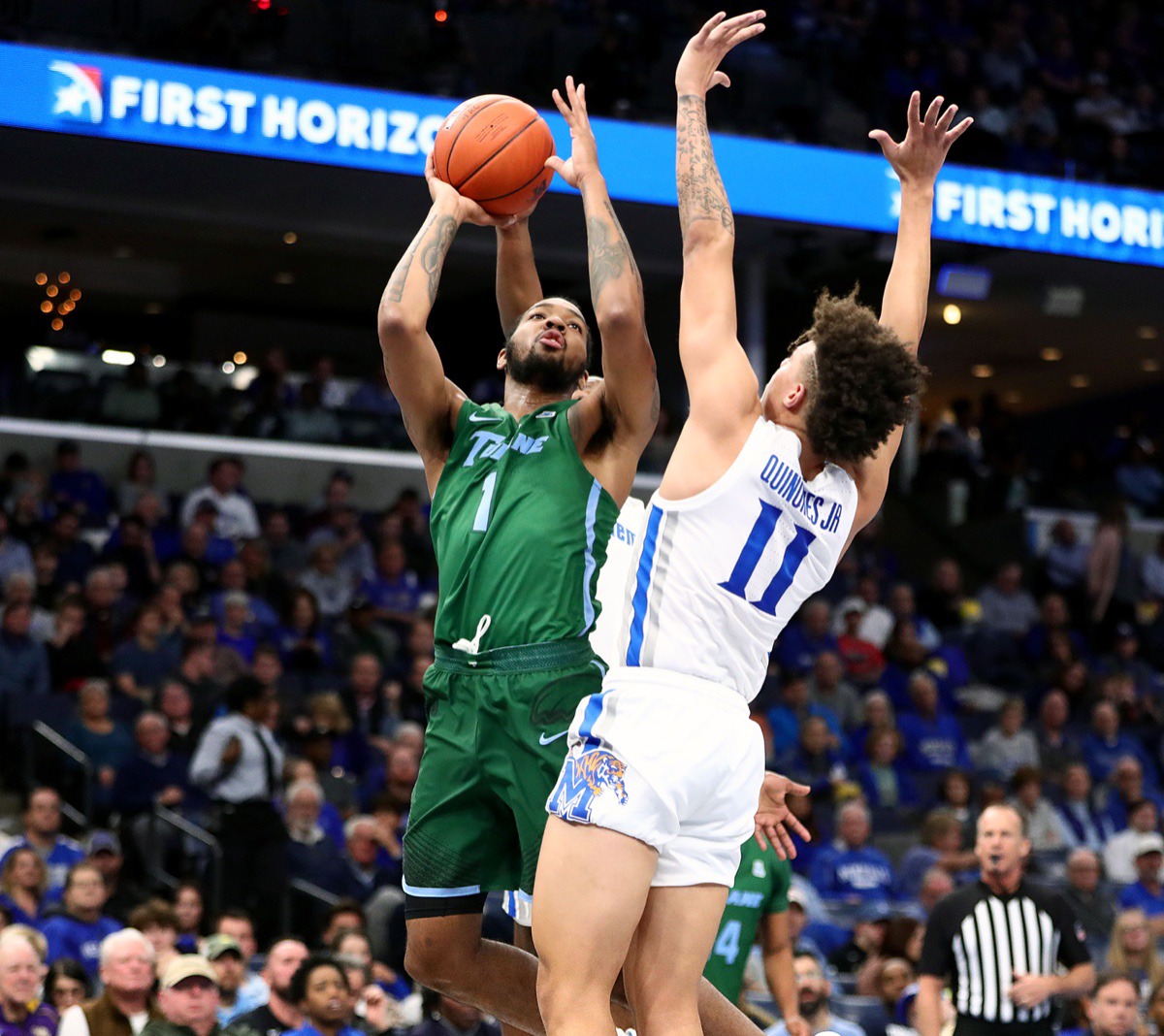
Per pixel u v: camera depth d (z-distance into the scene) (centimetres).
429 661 1527
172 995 767
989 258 2002
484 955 458
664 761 386
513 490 453
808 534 402
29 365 2141
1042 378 2844
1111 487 2484
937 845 1312
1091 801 1591
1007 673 1908
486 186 492
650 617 396
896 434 431
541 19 1772
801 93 1867
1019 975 805
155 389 2127
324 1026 811
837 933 1154
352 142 1667
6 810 1315
